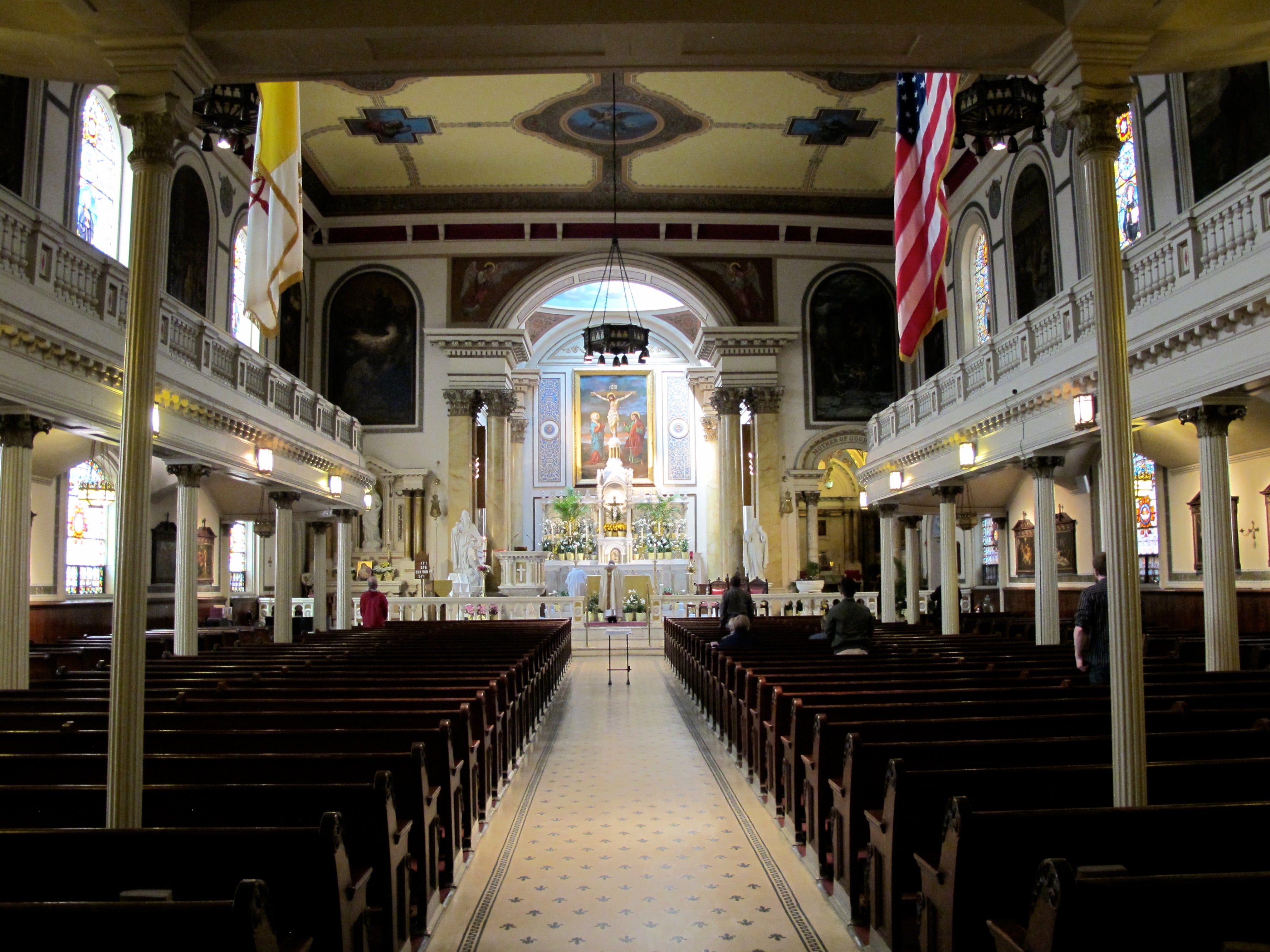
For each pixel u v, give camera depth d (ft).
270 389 59.77
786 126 83.05
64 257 36.65
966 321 81.92
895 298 100.32
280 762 16.63
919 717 21.48
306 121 81.15
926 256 39.47
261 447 56.34
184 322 47.47
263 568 87.76
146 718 20.59
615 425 123.85
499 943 16.92
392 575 94.17
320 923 11.41
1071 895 8.98
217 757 16.76
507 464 99.04
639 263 98.58
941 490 63.21
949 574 61.98
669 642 66.39
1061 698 22.04
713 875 20.61
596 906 18.75
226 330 71.05
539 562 98.73
